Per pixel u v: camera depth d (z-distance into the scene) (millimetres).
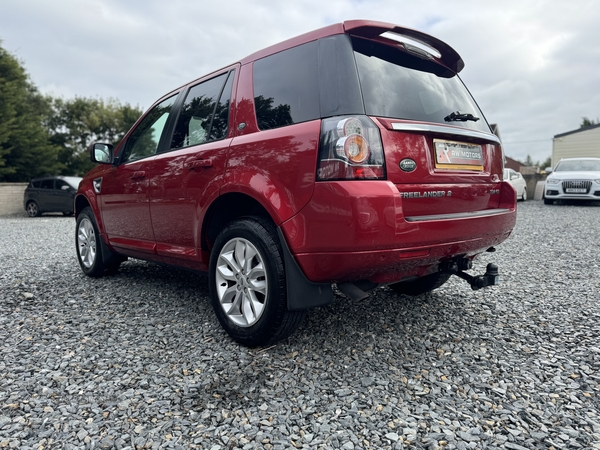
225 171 2609
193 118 3152
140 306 3387
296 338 2684
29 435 1729
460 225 2348
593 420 1801
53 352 2531
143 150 3637
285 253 2260
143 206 3469
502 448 1623
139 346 2605
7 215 16562
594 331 2770
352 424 1790
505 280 4117
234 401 1973
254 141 2465
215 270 2697
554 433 1714
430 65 2803
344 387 2088
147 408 1920
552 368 2277
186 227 3004
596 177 12633
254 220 2482
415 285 3439
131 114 33375
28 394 2049
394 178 2145
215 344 2613
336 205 2014
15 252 6227
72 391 2072
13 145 20141
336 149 2029
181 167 3008
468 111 2908
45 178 15133
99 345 2627
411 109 2424
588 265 4707
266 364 2340
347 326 2881
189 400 1982
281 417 1842
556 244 6129
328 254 2082
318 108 2236
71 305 3436
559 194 13156
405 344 2598
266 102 2559
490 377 2184
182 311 3242
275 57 2619
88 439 1695
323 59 2314
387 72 2426
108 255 4223
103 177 4066
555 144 29547
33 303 3490
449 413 1865
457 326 2887
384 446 1647
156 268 4836
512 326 2887
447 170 2436
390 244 2045
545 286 3881
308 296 2273
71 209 14289
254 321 2453
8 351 2549
